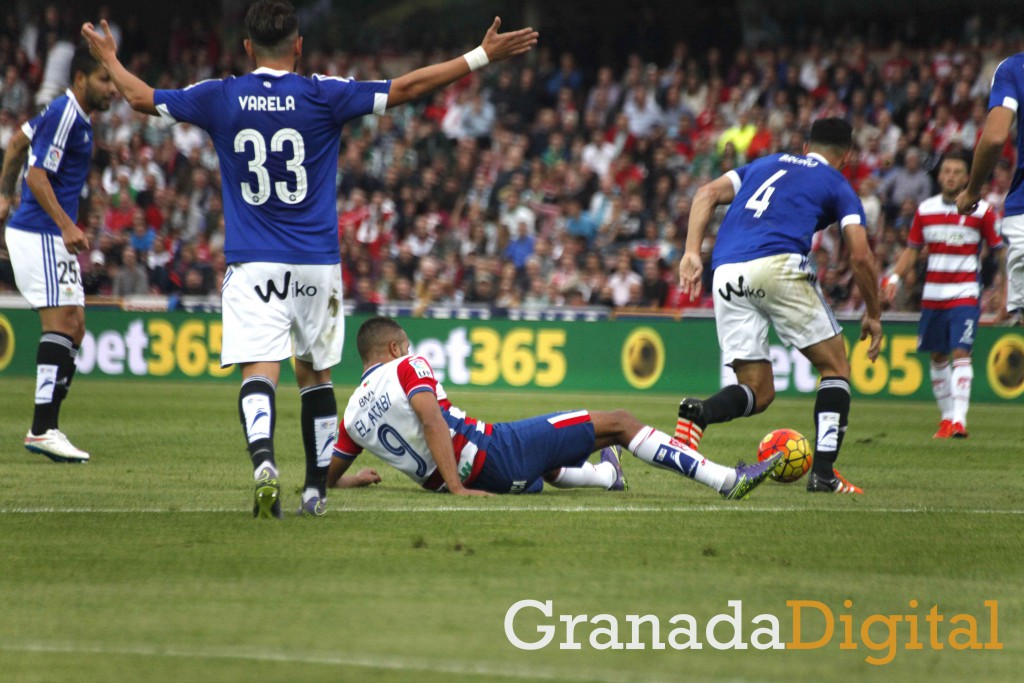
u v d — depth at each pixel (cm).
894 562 1648
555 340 5941
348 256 6719
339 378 6181
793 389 5691
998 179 6675
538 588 1446
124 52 8944
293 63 1894
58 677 1099
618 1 8812
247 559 1598
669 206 6938
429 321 6047
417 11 9456
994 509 2162
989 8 8444
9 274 6725
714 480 2234
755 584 1489
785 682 1113
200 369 6203
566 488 2369
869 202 6506
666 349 5828
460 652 1184
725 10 8681
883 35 8700
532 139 7581
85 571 1524
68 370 2848
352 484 2342
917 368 5628
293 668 1124
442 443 2144
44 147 2705
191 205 7256
